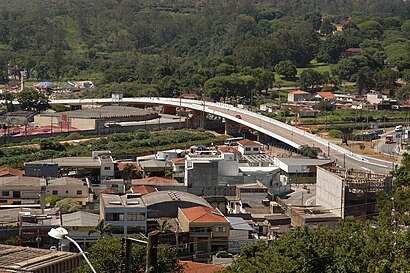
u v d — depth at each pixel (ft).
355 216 430.61
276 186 542.16
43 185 477.77
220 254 357.20
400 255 215.72
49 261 251.19
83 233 367.45
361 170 539.29
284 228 414.41
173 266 277.03
